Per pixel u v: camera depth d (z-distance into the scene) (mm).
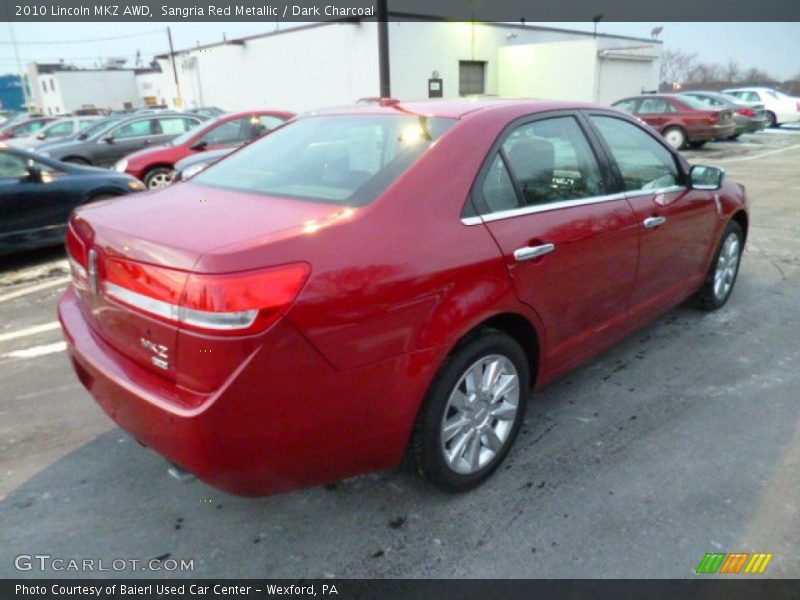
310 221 2127
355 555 2346
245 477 2023
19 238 6320
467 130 2604
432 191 2371
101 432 3189
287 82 28766
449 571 2262
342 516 2551
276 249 1925
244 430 1928
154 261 1971
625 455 2924
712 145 18484
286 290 1884
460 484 2615
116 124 12430
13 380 3785
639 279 3441
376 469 2355
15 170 6340
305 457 2096
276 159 2945
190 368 1916
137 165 9859
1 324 4777
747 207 4672
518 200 2676
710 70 65500
